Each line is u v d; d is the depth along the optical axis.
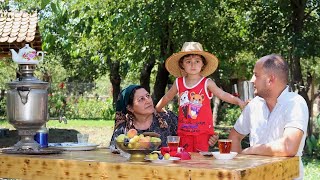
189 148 4.53
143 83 15.90
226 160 3.14
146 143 3.11
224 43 13.07
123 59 13.35
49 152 3.49
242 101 4.14
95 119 25.12
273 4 11.16
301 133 3.48
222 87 19.34
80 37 11.83
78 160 3.12
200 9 10.81
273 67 3.65
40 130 3.86
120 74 22.59
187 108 4.55
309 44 10.91
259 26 11.84
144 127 4.35
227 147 3.21
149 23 11.36
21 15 11.20
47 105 3.63
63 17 7.51
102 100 30.14
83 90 29.39
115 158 3.25
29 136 3.63
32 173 3.28
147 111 4.24
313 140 10.66
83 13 9.69
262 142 3.75
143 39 11.30
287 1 11.12
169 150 3.21
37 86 3.54
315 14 11.82
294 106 3.59
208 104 4.57
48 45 8.59
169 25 11.64
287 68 3.70
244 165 2.87
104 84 40.62
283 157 3.37
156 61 14.16
